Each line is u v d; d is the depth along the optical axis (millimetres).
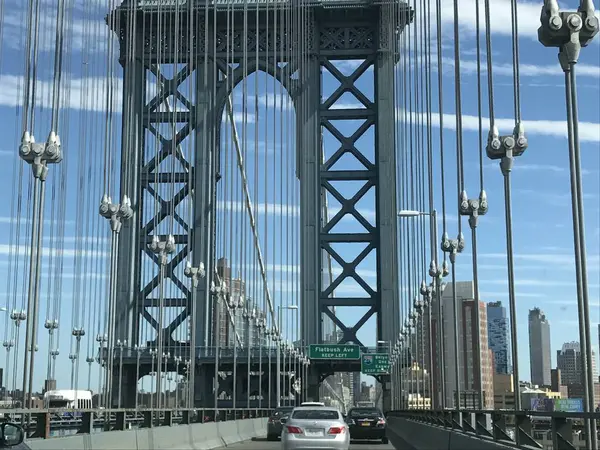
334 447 24516
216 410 44312
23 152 27672
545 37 17109
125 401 103812
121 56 108500
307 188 109188
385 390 106062
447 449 23609
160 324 48562
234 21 112062
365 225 111750
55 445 17016
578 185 16453
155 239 49562
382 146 109812
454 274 34094
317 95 110812
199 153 108938
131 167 107062
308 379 105750
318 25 112688
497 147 23734
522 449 15250
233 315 99562
